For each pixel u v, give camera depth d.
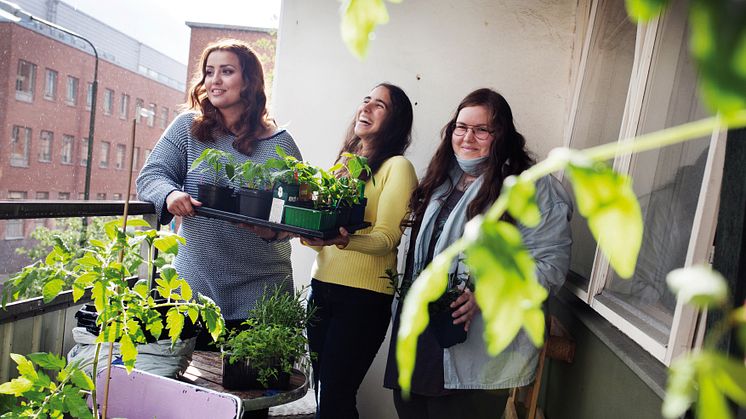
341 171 2.84
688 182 1.92
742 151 1.20
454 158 2.61
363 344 2.61
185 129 2.76
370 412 3.70
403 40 3.67
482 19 3.61
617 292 2.48
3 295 1.29
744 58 0.16
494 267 0.23
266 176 2.33
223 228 2.65
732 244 1.21
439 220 2.52
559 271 2.27
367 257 2.60
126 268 1.41
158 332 1.39
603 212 0.24
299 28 3.76
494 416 3.23
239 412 1.41
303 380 2.38
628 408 2.05
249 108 2.74
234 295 2.71
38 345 2.28
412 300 0.26
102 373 1.57
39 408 1.25
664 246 2.05
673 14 2.29
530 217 0.24
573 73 3.52
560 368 3.18
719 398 0.22
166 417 1.50
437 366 2.36
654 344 1.87
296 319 2.43
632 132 2.53
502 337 0.23
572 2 3.56
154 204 2.56
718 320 1.20
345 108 3.73
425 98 3.66
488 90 2.50
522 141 2.50
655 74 2.44
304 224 2.38
